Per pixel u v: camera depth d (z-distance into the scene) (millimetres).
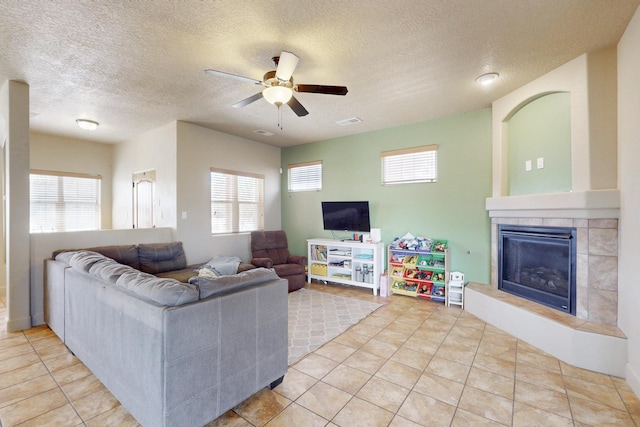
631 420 1859
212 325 1724
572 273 2768
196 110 4016
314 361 2580
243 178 5539
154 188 4887
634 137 2178
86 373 2387
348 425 1813
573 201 2646
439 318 3611
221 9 2021
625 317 2330
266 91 2643
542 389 2174
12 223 3189
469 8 2041
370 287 4812
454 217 4324
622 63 2377
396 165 4887
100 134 5180
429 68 2891
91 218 5793
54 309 3000
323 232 5773
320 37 2365
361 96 3582
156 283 1729
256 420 1848
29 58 2672
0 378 2316
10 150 3152
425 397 2086
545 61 2766
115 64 2775
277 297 2152
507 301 3248
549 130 3131
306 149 5969
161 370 1519
